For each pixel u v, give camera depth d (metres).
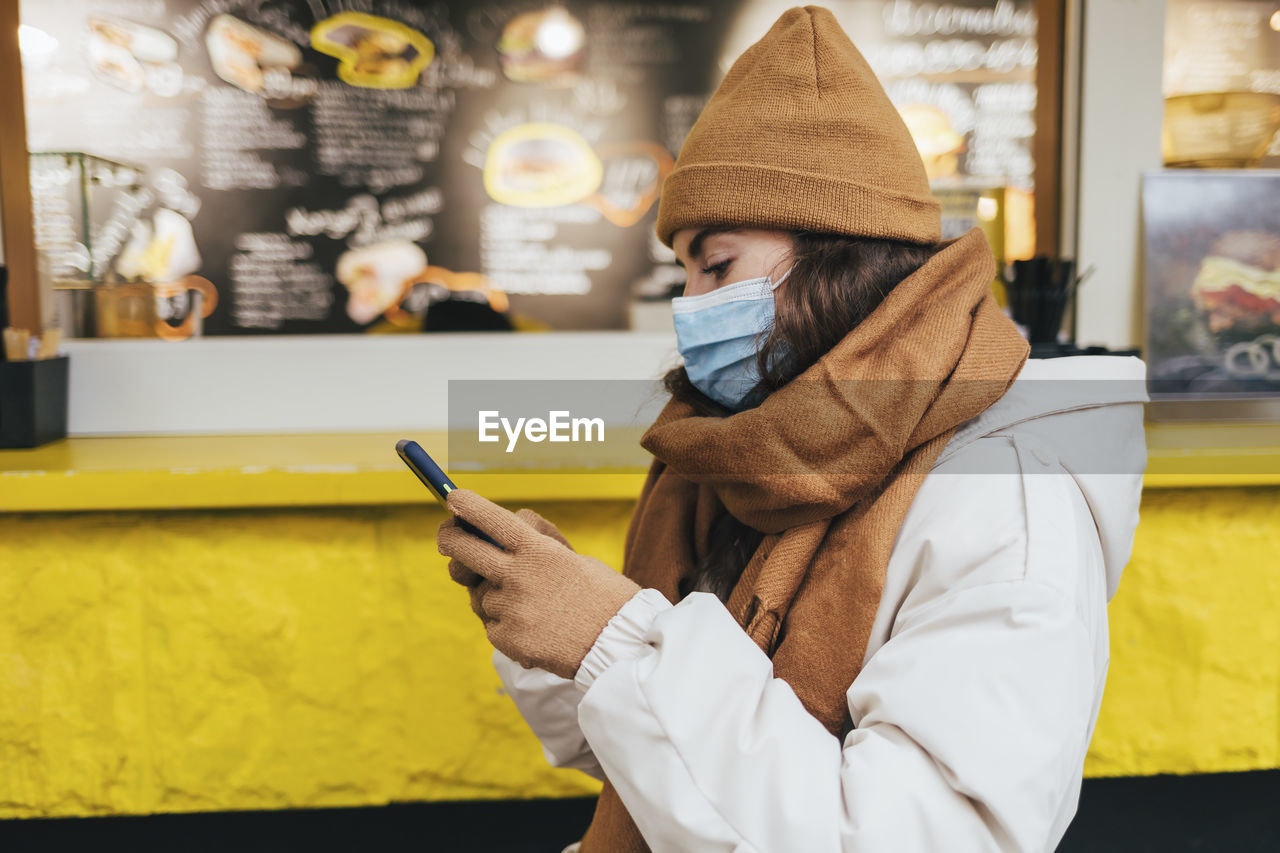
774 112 0.64
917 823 0.47
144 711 1.37
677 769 0.50
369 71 2.89
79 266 1.73
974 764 0.48
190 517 1.35
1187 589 1.41
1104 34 1.71
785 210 0.63
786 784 0.49
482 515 0.60
